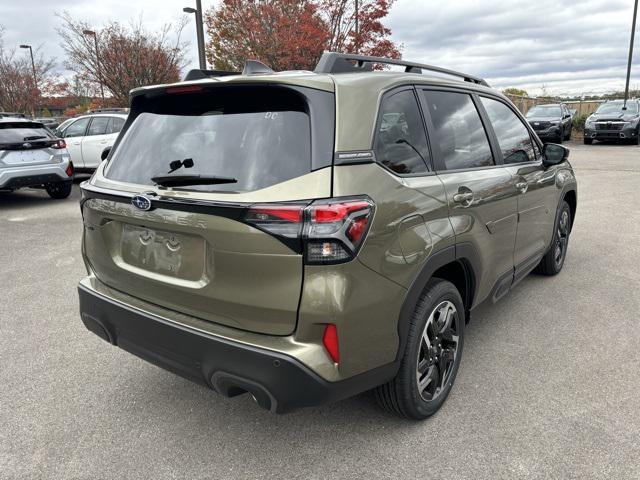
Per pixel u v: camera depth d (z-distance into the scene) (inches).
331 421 111.0
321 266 80.2
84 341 152.6
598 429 106.1
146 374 133.2
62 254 248.7
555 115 860.0
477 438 104.3
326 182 82.0
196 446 104.4
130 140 109.1
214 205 83.5
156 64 711.7
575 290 184.4
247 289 83.7
